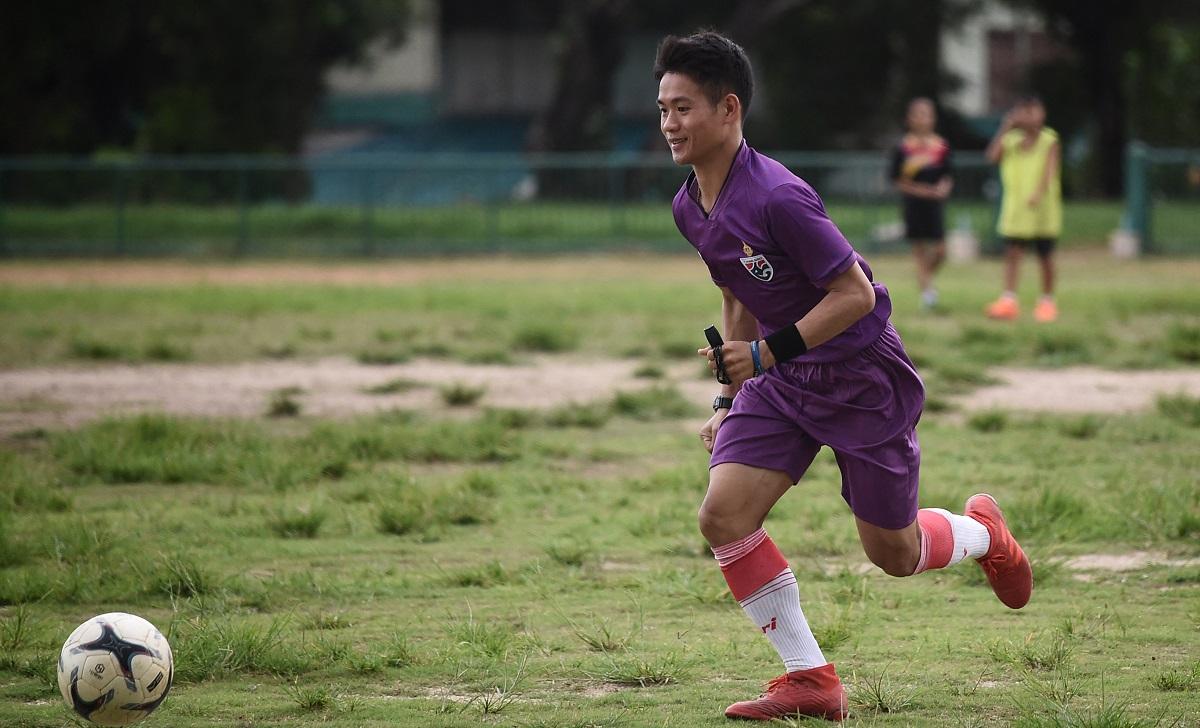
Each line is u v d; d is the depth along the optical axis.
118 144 98.75
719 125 10.49
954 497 17.86
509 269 60.34
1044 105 106.81
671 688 11.65
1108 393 27.56
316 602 14.34
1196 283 51.16
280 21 89.44
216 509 18.23
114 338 35.31
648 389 26.97
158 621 13.57
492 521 17.84
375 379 29.78
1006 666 12.10
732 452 10.83
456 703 11.18
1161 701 11.09
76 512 18.08
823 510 18.11
